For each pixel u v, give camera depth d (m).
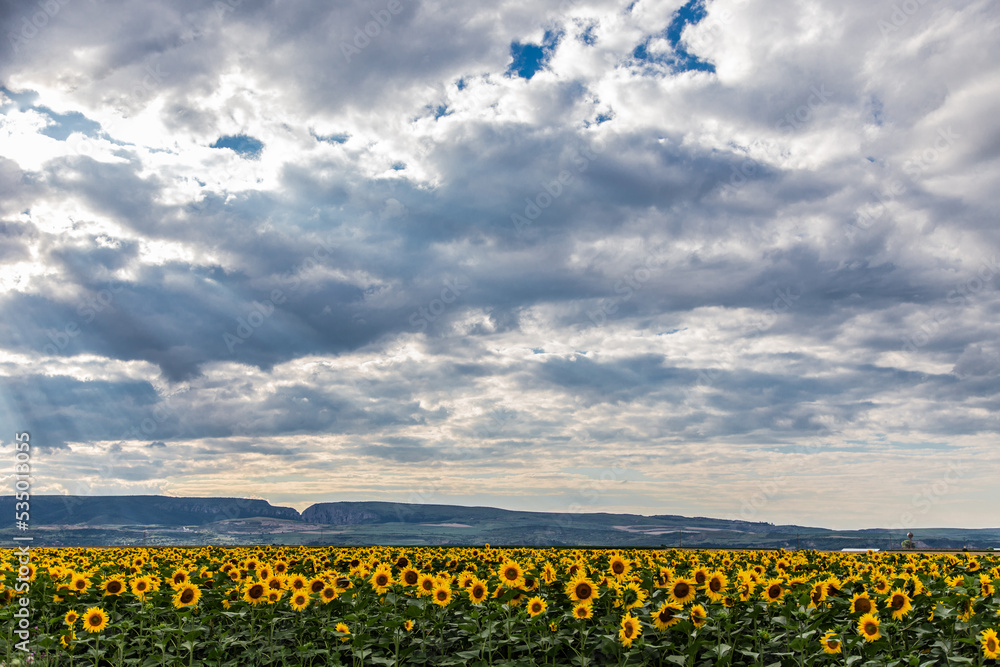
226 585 18.14
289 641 15.80
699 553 31.78
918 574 18.19
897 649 13.16
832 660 12.33
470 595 14.15
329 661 13.08
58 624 16.20
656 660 13.56
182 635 13.78
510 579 14.08
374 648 14.22
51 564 22.98
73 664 14.77
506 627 13.20
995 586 13.19
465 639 14.59
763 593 14.37
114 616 15.90
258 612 15.64
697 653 13.20
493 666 12.99
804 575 18.94
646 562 24.61
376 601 15.90
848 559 27.31
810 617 13.12
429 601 14.79
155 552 35.41
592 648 13.69
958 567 25.59
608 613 14.08
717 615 12.90
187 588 15.01
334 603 15.20
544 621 13.26
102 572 20.73
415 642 14.29
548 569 16.05
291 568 22.86
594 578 16.92
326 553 30.97
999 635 11.49
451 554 27.31
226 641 14.41
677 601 12.71
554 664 13.07
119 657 13.80
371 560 23.44
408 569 15.25
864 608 12.75
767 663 13.23
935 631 13.45
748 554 30.83
